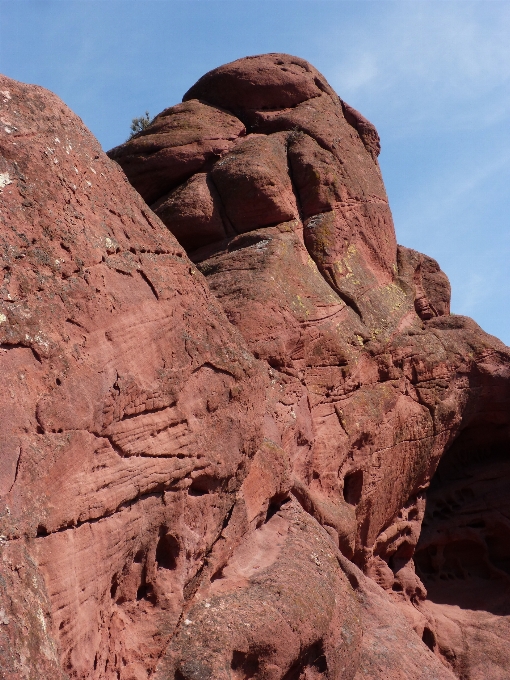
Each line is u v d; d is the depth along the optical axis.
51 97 7.27
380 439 15.67
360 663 9.98
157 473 7.30
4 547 4.96
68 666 5.65
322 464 13.98
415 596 17.17
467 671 16.09
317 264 16.31
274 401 12.87
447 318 19.84
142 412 7.23
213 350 8.69
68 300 6.43
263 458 10.09
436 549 19.17
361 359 15.60
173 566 7.73
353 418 14.95
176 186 17.50
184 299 8.44
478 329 19.64
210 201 16.28
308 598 8.68
